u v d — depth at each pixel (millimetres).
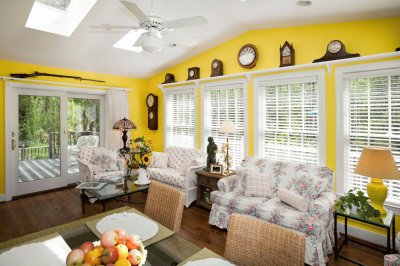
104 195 3105
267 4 2941
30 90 4590
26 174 4613
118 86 5656
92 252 954
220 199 3213
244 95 4082
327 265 2506
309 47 3424
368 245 2809
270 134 3842
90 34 3717
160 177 4395
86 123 5359
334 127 3201
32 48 3916
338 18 3051
